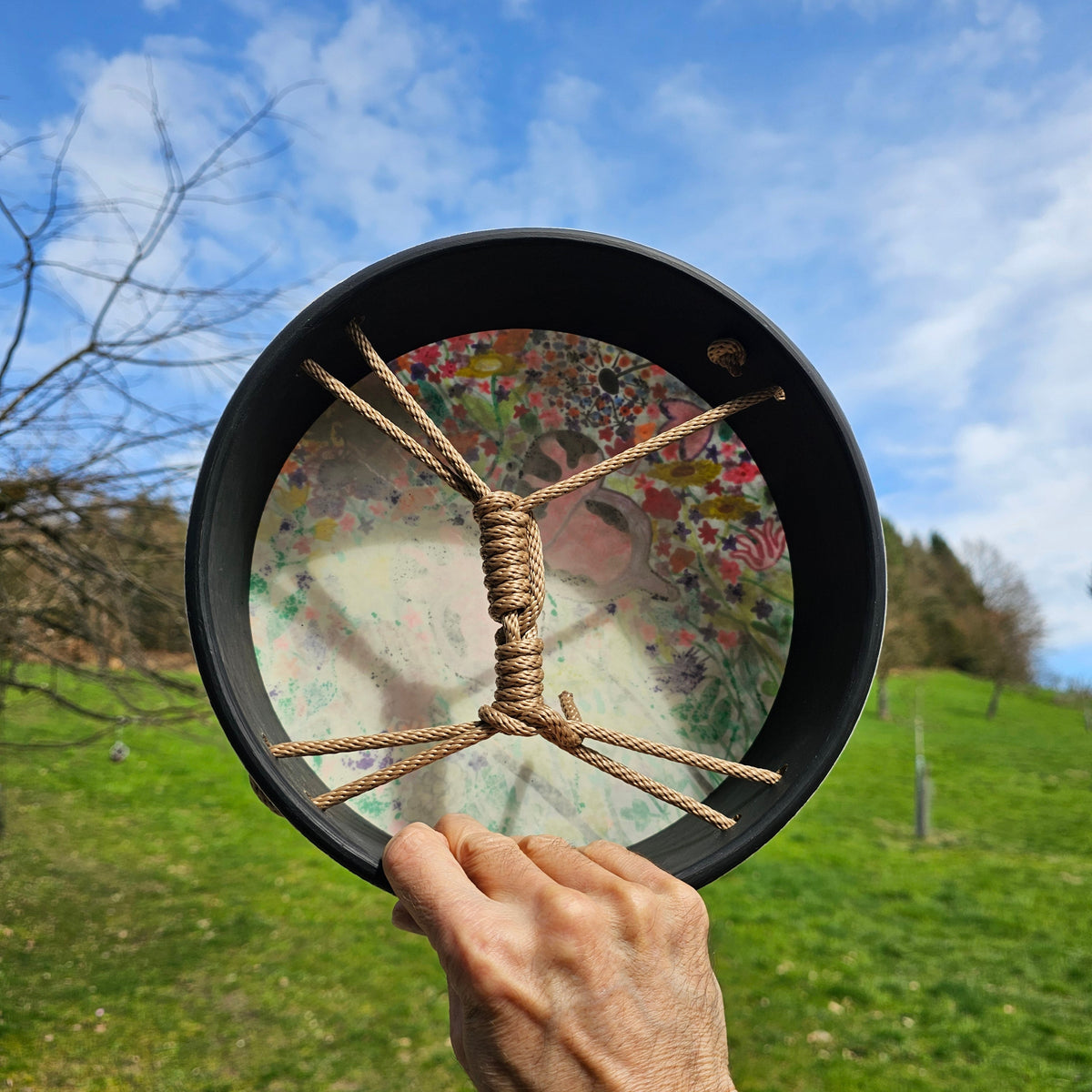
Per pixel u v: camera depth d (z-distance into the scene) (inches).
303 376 26.3
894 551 981.8
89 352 134.3
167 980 202.4
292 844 314.3
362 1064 171.6
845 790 461.4
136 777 383.9
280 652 27.3
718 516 30.1
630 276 26.3
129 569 161.2
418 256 24.2
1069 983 222.1
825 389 25.1
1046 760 563.2
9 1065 160.4
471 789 27.3
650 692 28.9
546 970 17.2
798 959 235.0
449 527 29.4
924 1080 171.9
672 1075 16.7
